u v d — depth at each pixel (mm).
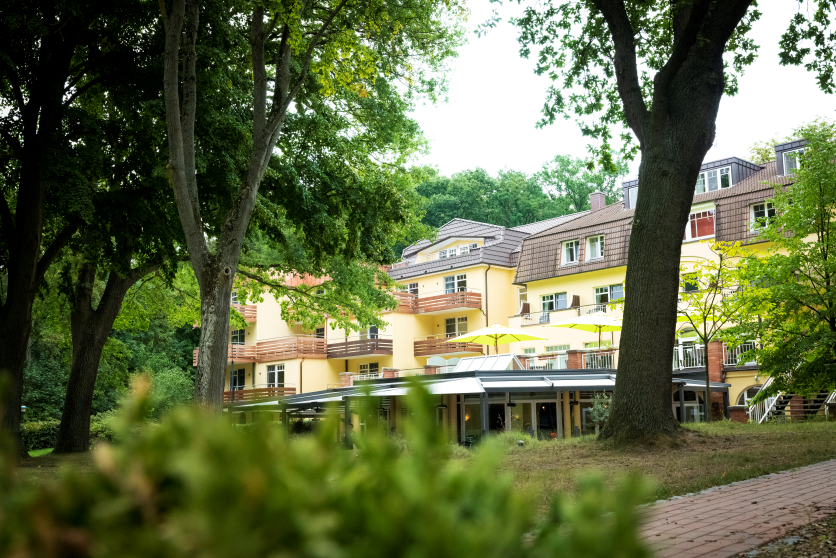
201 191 18156
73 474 809
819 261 22125
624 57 15273
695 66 14445
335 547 739
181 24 14383
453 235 50969
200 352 14336
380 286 28281
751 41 17859
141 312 30344
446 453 854
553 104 19109
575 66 18812
